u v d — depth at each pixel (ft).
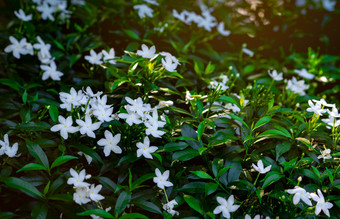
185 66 3.62
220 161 2.81
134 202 2.66
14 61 3.69
